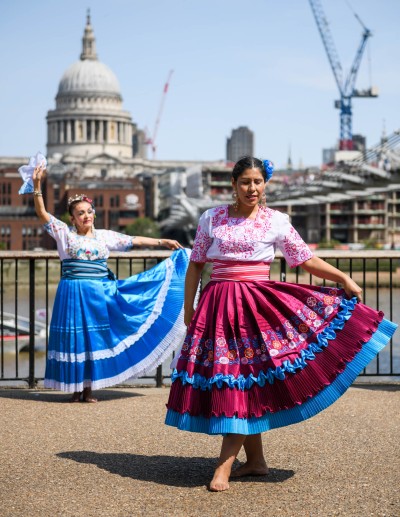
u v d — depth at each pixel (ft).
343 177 200.34
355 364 16.94
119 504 15.55
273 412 16.65
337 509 15.11
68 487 16.60
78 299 25.76
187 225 475.31
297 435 20.84
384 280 178.09
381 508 15.11
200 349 17.04
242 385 16.62
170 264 27.48
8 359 70.18
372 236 433.07
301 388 16.71
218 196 405.80
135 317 26.48
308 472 17.60
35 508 15.29
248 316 16.88
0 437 20.83
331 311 17.13
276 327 16.89
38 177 25.58
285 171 590.96
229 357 16.70
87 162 645.51
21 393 28.25
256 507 15.34
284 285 17.21
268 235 17.33
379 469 17.65
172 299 27.20
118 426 22.16
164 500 15.80
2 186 558.56
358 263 186.50
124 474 17.56
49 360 26.00
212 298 17.22
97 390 28.68
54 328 25.91
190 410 16.83
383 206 428.56
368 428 21.47
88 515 14.92
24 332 75.20
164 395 27.30
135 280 26.94
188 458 18.93
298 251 17.47
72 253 25.90
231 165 506.07
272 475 17.47
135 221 508.94
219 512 15.07
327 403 16.78
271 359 16.63
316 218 431.02
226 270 17.31
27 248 542.57
